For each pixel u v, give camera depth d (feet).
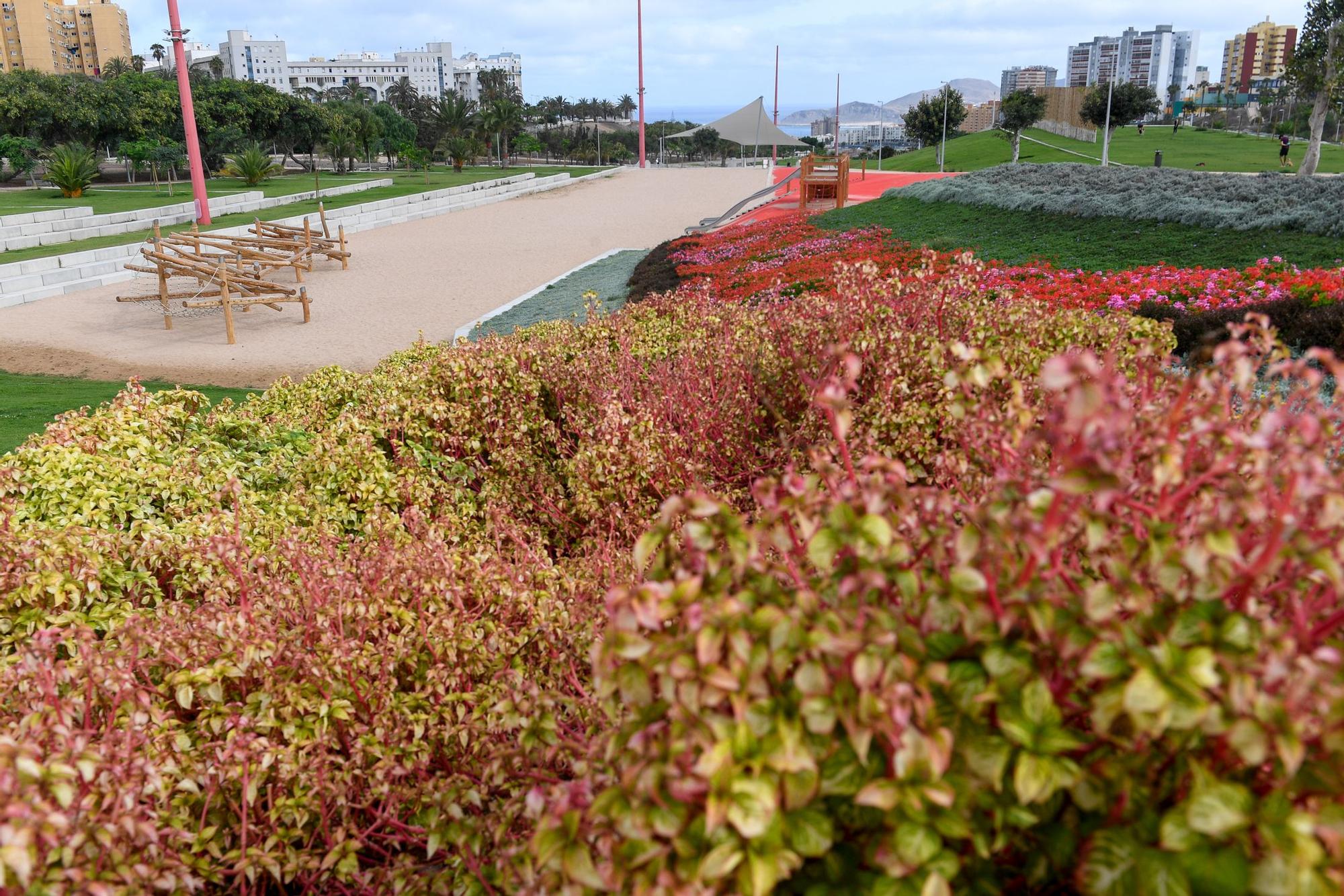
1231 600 4.77
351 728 9.62
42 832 5.36
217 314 58.13
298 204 118.52
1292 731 3.64
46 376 41.98
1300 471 4.13
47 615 11.36
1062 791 4.87
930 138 202.18
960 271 16.58
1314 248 39.63
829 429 14.06
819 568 4.96
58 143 162.81
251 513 15.07
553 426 18.84
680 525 13.21
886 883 4.31
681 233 97.25
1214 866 3.87
